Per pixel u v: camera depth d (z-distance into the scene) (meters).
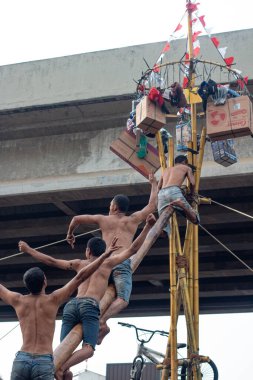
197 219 14.70
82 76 22.25
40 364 11.03
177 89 15.40
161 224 14.25
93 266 11.46
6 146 23.72
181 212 14.83
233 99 15.38
